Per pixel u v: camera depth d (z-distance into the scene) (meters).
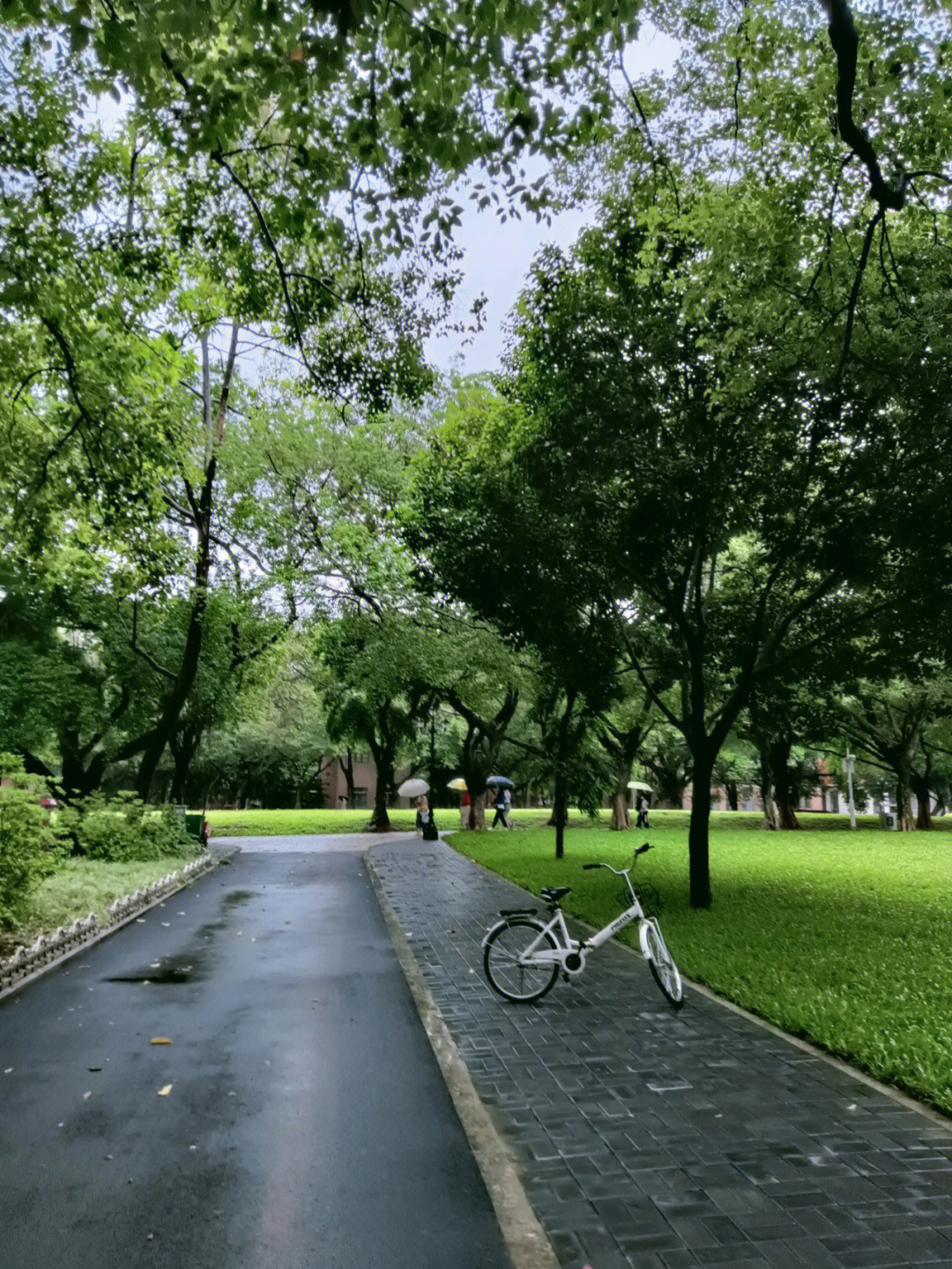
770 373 10.41
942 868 20.08
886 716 37.38
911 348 9.48
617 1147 4.72
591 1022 7.23
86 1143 4.76
